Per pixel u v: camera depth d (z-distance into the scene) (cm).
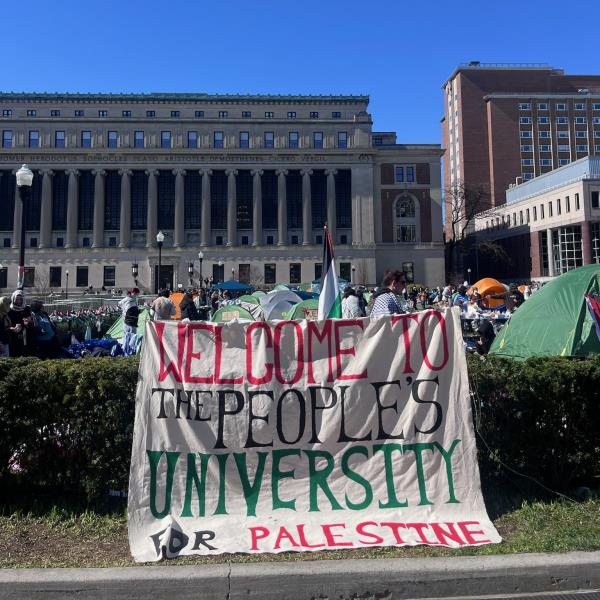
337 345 500
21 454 506
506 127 9844
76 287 7175
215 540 438
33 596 376
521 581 396
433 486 477
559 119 9962
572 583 398
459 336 502
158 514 455
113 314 2605
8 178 7319
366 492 474
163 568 393
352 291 1123
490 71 10056
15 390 500
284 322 501
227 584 383
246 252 7369
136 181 7469
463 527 457
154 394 479
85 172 7388
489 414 523
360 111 7750
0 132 7312
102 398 498
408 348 500
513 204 7938
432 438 486
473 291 2264
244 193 7519
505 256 7662
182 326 494
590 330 871
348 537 443
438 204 7606
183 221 7381
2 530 468
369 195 7475
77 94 7494
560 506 507
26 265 7194
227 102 7669
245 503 466
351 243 7494
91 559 418
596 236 6228
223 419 482
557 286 942
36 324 1078
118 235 7375
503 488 538
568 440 532
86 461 504
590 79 10281
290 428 484
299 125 7569
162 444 471
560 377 525
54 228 7350
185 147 7406
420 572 391
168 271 7325
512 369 529
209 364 490
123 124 7394
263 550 427
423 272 7506
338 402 489
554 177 6975
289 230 7525
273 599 384
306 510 466
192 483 467
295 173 7556
